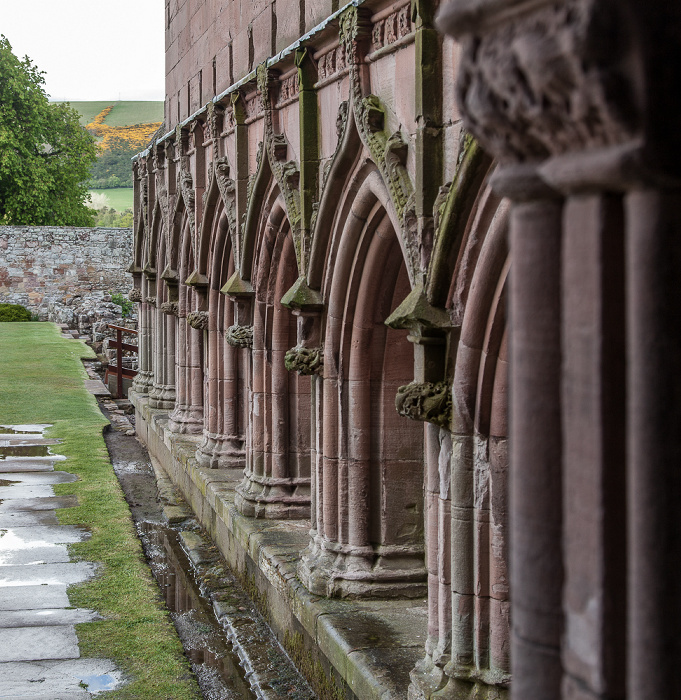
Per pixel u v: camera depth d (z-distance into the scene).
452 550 5.61
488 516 5.49
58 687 7.50
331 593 7.76
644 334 2.46
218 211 13.84
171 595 10.38
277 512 10.57
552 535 2.80
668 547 2.46
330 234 8.30
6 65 45.78
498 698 5.41
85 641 8.53
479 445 5.47
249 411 11.11
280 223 10.42
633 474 2.48
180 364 17.08
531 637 2.83
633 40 2.35
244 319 11.26
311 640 7.56
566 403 2.66
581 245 2.59
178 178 16.41
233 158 12.18
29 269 40.38
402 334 7.92
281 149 9.63
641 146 2.39
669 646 2.46
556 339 2.78
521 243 2.84
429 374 5.78
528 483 2.83
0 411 22.39
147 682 7.65
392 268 7.75
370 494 7.98
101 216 88.56
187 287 16.75
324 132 8.62
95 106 117.50
